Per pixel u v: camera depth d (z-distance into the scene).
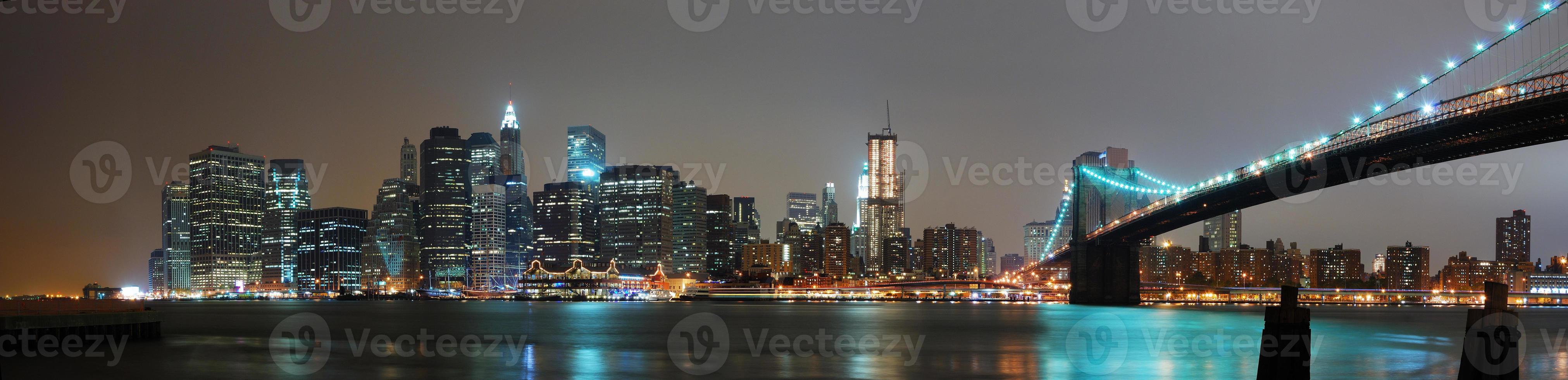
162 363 69.75
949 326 145.38
